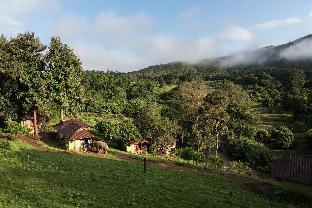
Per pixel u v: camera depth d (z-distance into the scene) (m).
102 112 144.38
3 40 76.69
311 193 46.22
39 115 84.94
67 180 42.84
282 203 45.06
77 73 83.88
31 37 78.56
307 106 124.25
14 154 55.12
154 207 36.44
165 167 61.59
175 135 88.69
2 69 73.06
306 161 50.06
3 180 38.72
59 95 79.31
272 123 127.44
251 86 199.75
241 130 105.25
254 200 44.66
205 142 90.50
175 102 113.69
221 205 40.44
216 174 60.53
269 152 85.38
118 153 74.25
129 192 40.69
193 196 42.66
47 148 68.56
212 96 99.75
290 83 193.62
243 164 79.44
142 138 81.81
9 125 72.81
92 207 33.47
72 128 74.25
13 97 79.19
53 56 78.75
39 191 36.12
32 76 75.75
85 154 67.44
